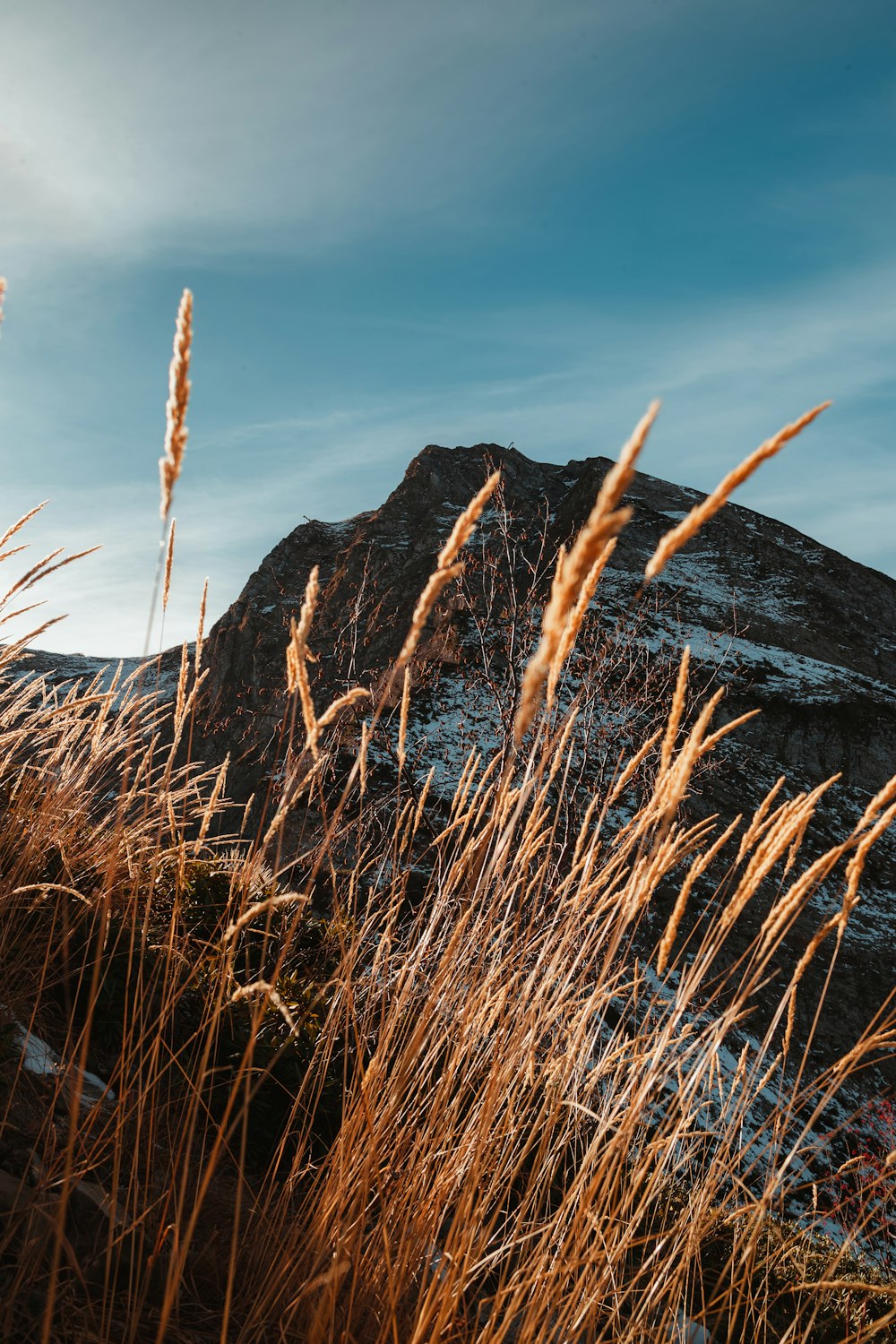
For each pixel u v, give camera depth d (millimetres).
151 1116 1818
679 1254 2076
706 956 1682
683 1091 1791
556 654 1553
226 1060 2955
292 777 1428
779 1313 2328
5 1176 1896
